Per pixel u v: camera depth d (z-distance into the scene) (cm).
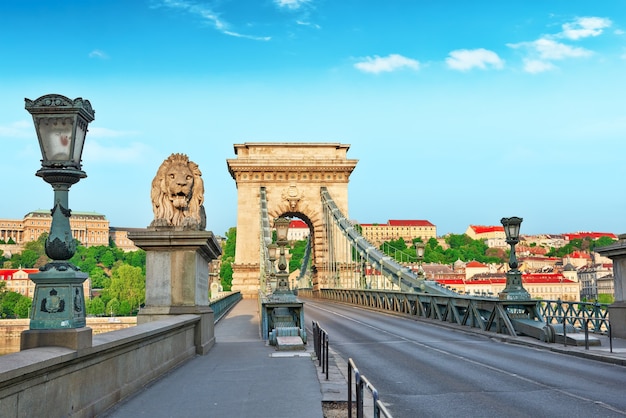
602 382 1302
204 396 1034
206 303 1930
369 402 1098
